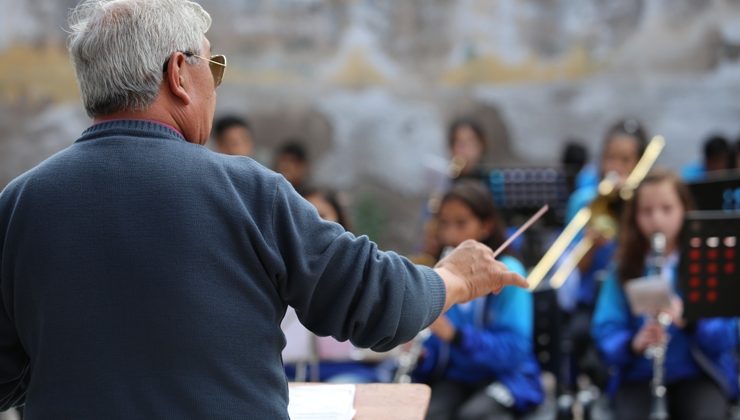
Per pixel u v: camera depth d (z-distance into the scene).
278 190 3.21
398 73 15.88
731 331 7.20
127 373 3.03
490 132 15.72
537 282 7.67
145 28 3.22
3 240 3.24
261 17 15.79
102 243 3.08
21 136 15.72
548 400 8.34
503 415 6.92
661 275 6.96
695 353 7.03
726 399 6.99
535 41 15.65
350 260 3.21
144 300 3.04
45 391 3.09
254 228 3.12
